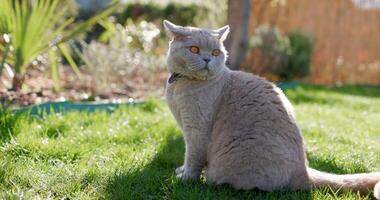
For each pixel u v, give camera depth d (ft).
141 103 6.85
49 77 8.75
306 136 5.82
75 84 8.26
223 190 4.06
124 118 5.98
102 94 7.75
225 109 4.19
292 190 4.03
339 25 12.62
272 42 11.13
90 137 5.16
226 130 4.10
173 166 4.83
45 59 8.84
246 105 4.13
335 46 12.67
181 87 4.26
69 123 5.57
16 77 7.00
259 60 11.23
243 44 10.00
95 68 8.34
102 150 4.86
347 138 5.71
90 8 13.33
